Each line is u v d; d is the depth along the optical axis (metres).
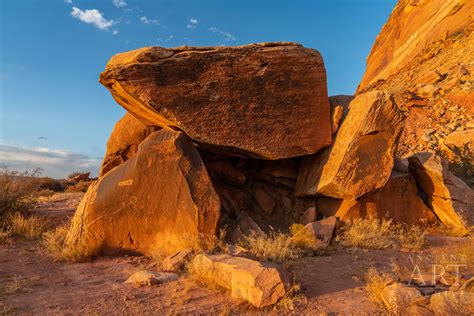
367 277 5.07
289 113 8.44
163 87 7.56
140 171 7.39
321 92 8.75
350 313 3.97
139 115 8.99
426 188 9.77
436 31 39.81
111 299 4.66
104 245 7.14
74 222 7.56
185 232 6.97
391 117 8.45
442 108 19.08
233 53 8.09
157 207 7.22
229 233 7.71
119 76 7.40
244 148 8.07
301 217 9.17
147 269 6.08
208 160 9.45
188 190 7.18
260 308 4.18
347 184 8.08
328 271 5.64
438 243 7.55
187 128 7.67
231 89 7.99
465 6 36.62
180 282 5.21
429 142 16.34
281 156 8.37
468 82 20.47
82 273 6.04
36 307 4.42
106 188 7.45
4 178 10.31
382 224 8.13
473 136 14.97
